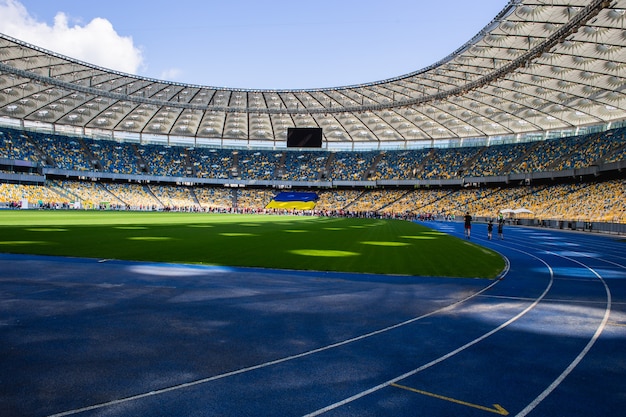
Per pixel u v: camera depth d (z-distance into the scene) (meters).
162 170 92.12
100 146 90.56
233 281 13.72
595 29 36.94
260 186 97.69
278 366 6.72
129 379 6.12
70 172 81.94
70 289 11.97
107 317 9.24
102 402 5.42
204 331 8.41
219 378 6.23
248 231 35.19
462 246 26.98
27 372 6.28
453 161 86.69
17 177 75.06
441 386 6.12
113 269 15.44
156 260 17.84
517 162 76.69
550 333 8.69
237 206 91.19
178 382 6.06
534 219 59.88
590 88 51.94
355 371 6.59
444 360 7.12
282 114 82.44
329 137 95.94
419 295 12.13
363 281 14.17
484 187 81.88
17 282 12.78
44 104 74.19
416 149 94.19
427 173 86.88
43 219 43.59
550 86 53.22
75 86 65.00
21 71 57.00
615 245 30.47
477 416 5.29
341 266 17.33
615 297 12.20
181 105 76.12
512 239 34.72
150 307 10.20
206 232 32.81
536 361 7.15
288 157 99.94
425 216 73.94
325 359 7.06
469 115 72.56
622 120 65.44
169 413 5.18
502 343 8.03
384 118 81.38
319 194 93.88
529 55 43.41
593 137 68.69
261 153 100.88
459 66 52.00
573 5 34.50
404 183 87.12
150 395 5.64
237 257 19.28
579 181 66.75
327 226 45.91
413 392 5.91
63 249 20.50
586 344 8.04
